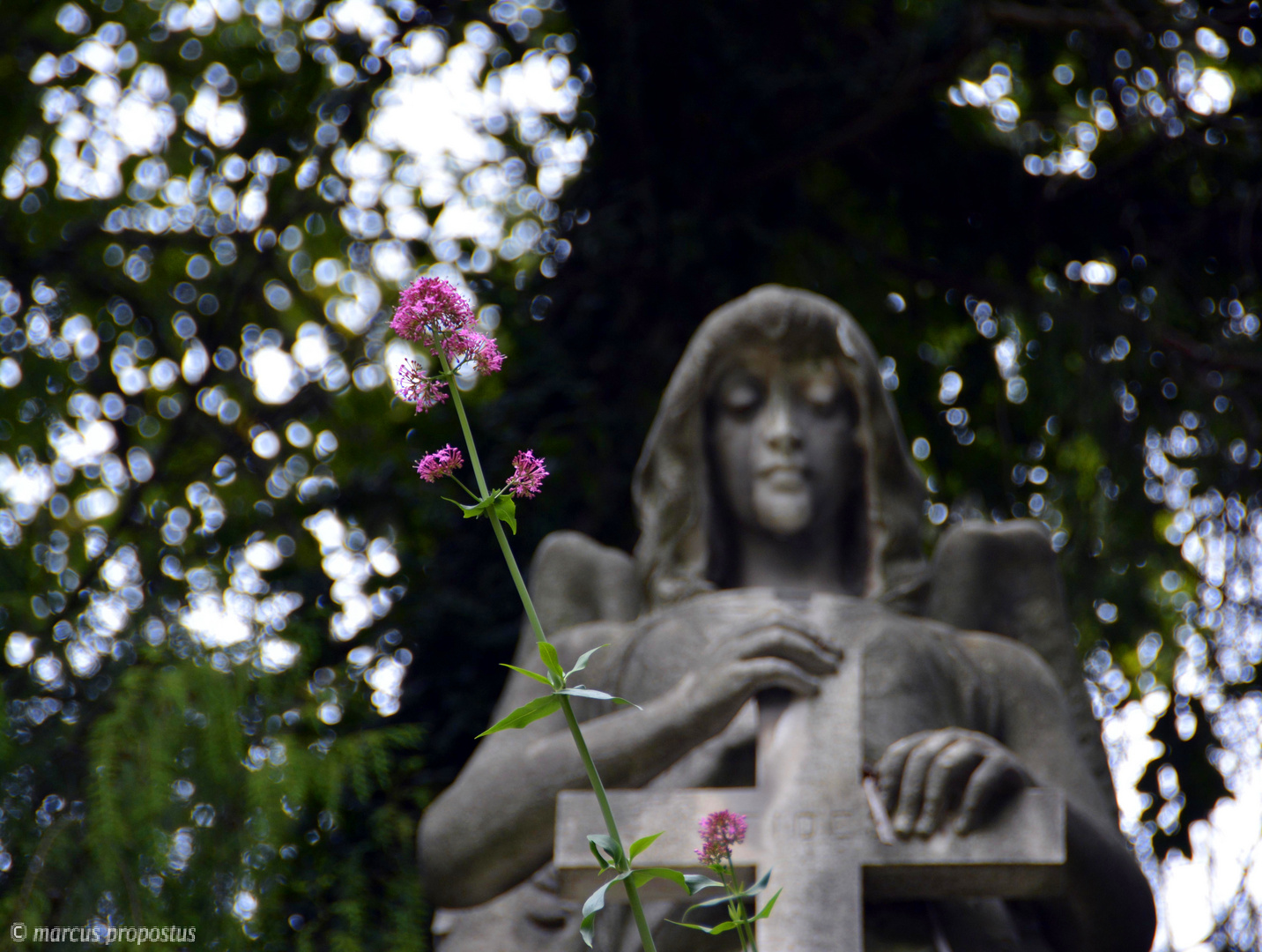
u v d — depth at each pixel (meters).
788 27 8.12
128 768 5.05
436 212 9.10
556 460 7.16
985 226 8.35
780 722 4.09
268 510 7.57
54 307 7.55
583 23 7.93
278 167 8.71
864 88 7.94
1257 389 7.82
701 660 4.27
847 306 8.30
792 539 4.77
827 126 7.95
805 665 4.14
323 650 6.93
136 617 5.98
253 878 5.10
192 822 5.10
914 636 4.50
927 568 4.81
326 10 8.68
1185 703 7.36
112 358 8.32
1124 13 7.69
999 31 8.30
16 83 8.70
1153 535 7.62
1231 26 7.79
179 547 6.87
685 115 7.81
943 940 4.05
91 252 8.77
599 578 5.05
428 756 6.59
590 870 3.89
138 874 4.93
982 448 8.43
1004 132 8.41
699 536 4.79
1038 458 8.30
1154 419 7.83
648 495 4.90
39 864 5.04
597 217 7.63
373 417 8.61
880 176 8.38
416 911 5.91
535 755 4.34
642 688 4.44
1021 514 8.21
